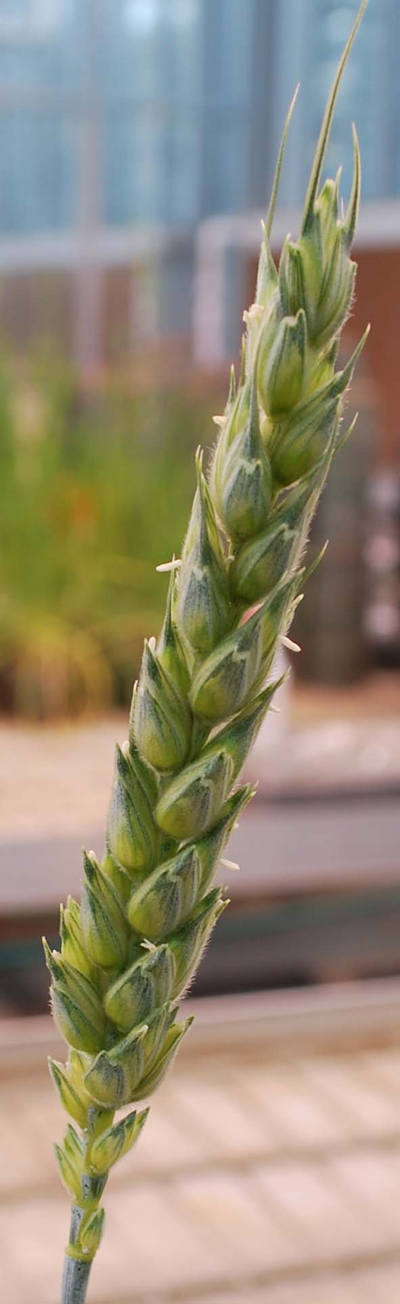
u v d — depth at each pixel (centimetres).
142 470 253
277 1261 108
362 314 230
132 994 18
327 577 239
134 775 18
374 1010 152
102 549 244
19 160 306
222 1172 124
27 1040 139
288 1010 148
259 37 290
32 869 134
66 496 248
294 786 152
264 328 17
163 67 307
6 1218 112
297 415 17
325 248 17
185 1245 111
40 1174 121
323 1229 114
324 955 146
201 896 18
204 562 17
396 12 263
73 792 168
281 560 17
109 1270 106
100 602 240
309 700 230
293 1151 129
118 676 237
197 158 311
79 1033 18
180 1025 18
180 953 18
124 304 299
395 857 147
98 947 18
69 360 288
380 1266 108
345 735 195
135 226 302
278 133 290
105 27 304
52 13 300
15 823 146
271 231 17
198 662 17
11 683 223
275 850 141
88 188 307
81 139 307
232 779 18
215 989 147
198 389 261
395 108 261
